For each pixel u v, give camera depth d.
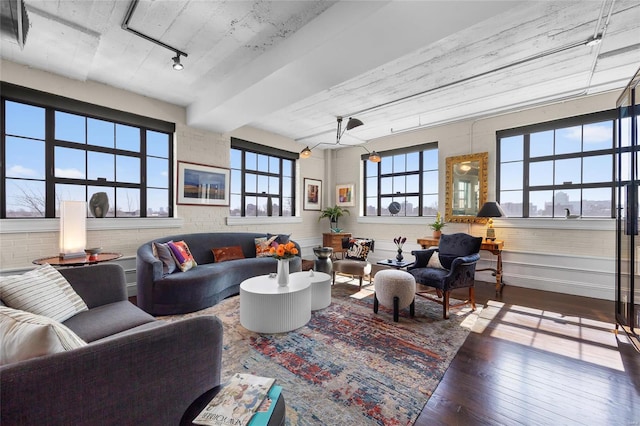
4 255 2.83
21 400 0.75
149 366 1.01
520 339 2.44
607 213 3.65
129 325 1.67
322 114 4.46
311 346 2.30
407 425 1.46
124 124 3.72
